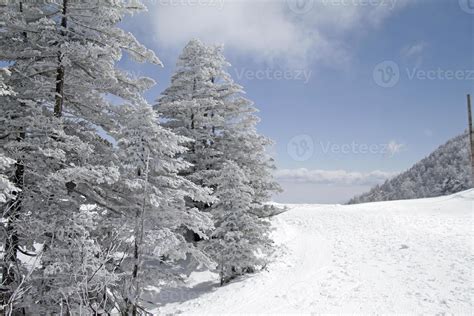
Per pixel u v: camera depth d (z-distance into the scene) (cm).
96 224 907
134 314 856
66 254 782
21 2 836
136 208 987
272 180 1841
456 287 1138
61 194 855
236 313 1090
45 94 879
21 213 791
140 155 922
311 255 1814
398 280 1270
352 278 1346
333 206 3719
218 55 1858
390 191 11938
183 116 1709
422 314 959
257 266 1642
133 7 895
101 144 1000
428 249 1656
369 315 984
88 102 997
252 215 1614
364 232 2309
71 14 880
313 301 1134
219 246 1470
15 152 775
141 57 982
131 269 933
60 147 828
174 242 947
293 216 3109
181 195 1002
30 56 858
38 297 787
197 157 1708
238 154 1761
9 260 768
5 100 850
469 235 1880
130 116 927
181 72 1816
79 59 898
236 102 1848
